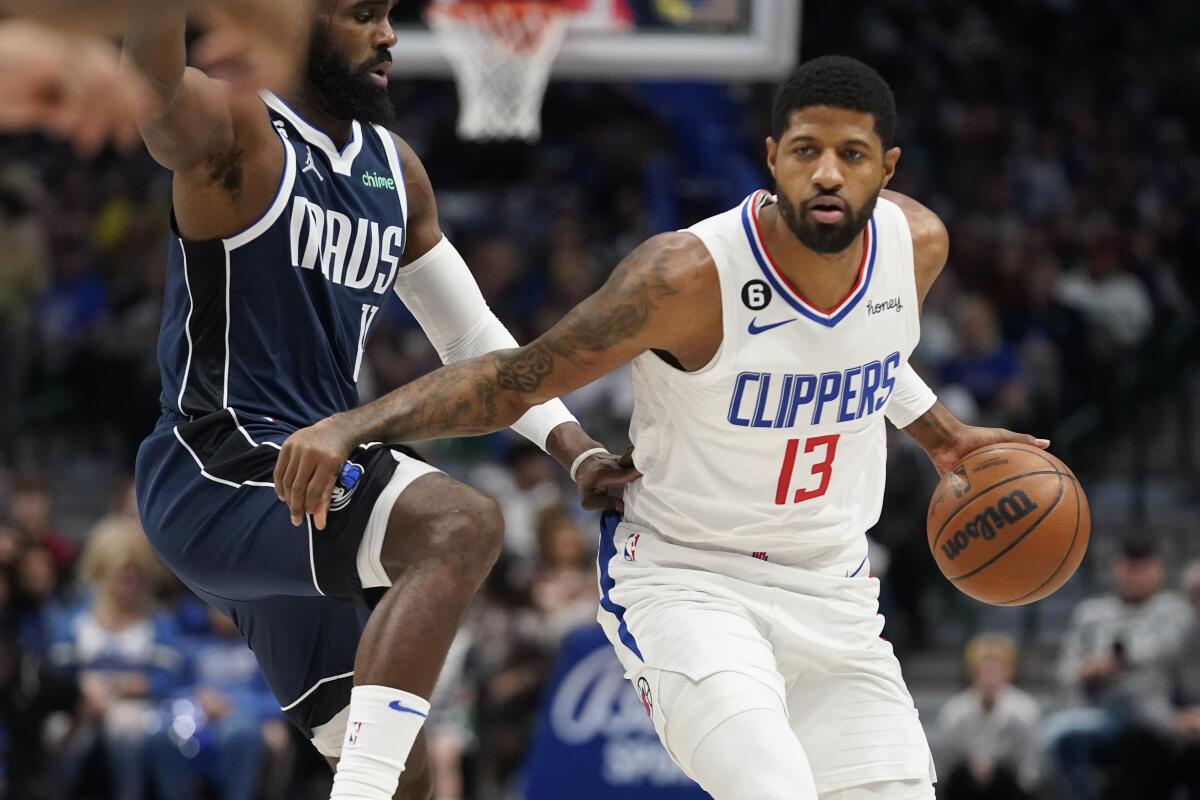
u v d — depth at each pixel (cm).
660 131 4341
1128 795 2261
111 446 3462
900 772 956
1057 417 3425
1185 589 2711
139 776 2141
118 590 2222
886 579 2852
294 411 946
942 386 3303
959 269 3853
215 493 922
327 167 955
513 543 2561
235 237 916
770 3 2475
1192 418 3628
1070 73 4966
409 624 848
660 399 941
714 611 926
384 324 3341
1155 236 4206
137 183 3912
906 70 4894
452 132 4419
